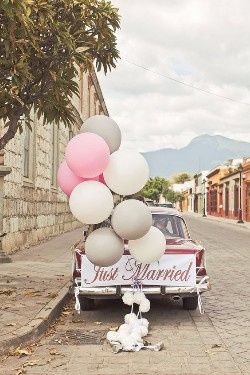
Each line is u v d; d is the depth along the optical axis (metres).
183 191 115.50
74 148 6.29
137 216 6.41
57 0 7.93
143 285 7.71
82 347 6.44
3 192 14.58
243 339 6.86
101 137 6.59
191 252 7.82
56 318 7.89
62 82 8.22
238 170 53.75
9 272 11.81
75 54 7.77
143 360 5.92
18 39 7.30
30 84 8.19
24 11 6.23
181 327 7.55
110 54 8.45
